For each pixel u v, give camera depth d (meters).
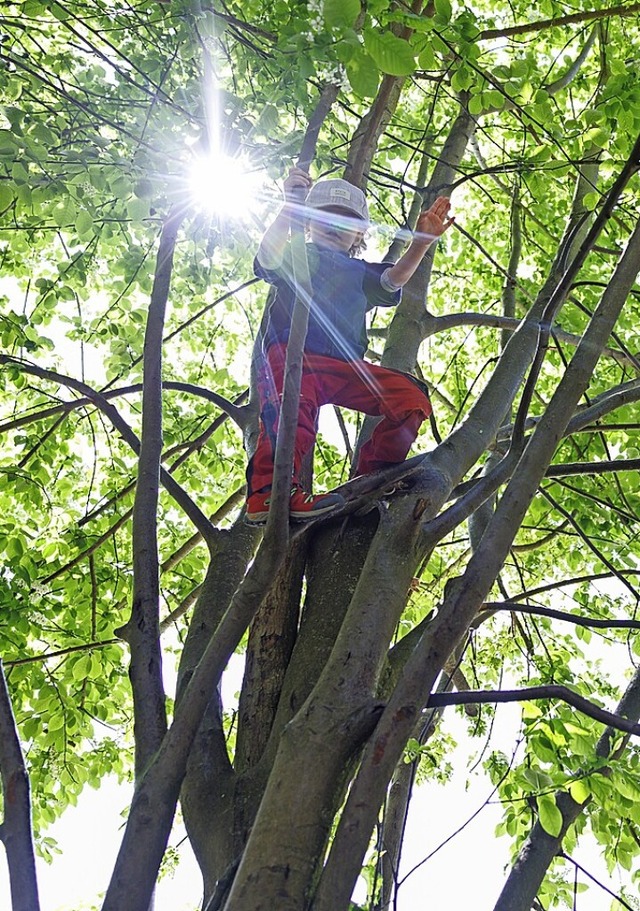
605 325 3.08
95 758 6.53
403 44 2.73
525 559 8.06
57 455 7.61
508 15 7.28
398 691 2.56
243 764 3.20
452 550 8.15
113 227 5.53
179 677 3.34
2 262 6.68
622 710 4.34
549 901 4.83
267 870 2.39
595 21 6.34
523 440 3.36
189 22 4.04
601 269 8.25
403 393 3.30
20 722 6.03
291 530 2.90
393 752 2.47
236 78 5.07
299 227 2.66
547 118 5.00
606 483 7.09
